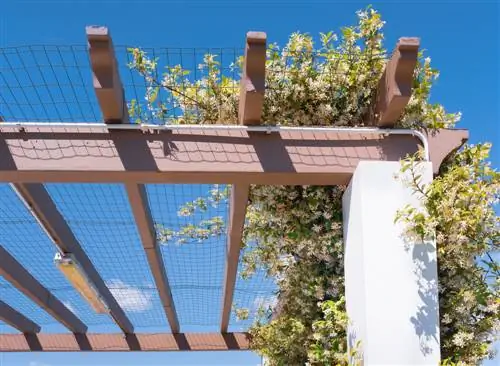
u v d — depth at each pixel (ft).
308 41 11.33
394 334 9.36
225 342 23.44
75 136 10.20
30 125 10.03
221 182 10.68
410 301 9.50
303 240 11.89
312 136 10.55
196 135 10.40
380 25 11.23
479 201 9.65
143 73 10.89
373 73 11.10
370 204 9.89
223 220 15.17
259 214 12.68
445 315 10.23
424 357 9.30
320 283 11.98
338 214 11.56
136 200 11.53
